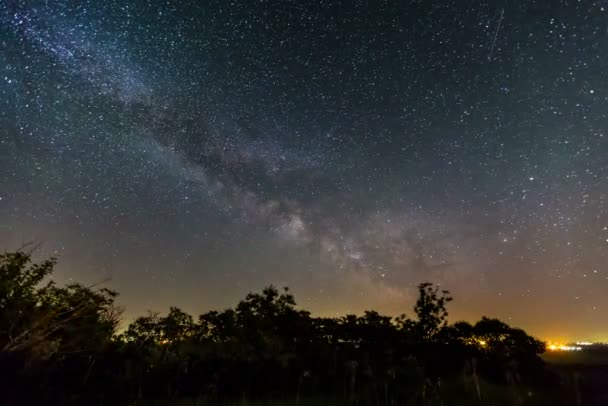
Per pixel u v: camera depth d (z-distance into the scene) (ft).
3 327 27.86
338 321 53.06
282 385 40.01
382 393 35.81
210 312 48.98
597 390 41.73
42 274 31.63
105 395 30.68
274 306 52.06
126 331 41.70
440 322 53.47
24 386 25.09
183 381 39.01
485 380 44.27
